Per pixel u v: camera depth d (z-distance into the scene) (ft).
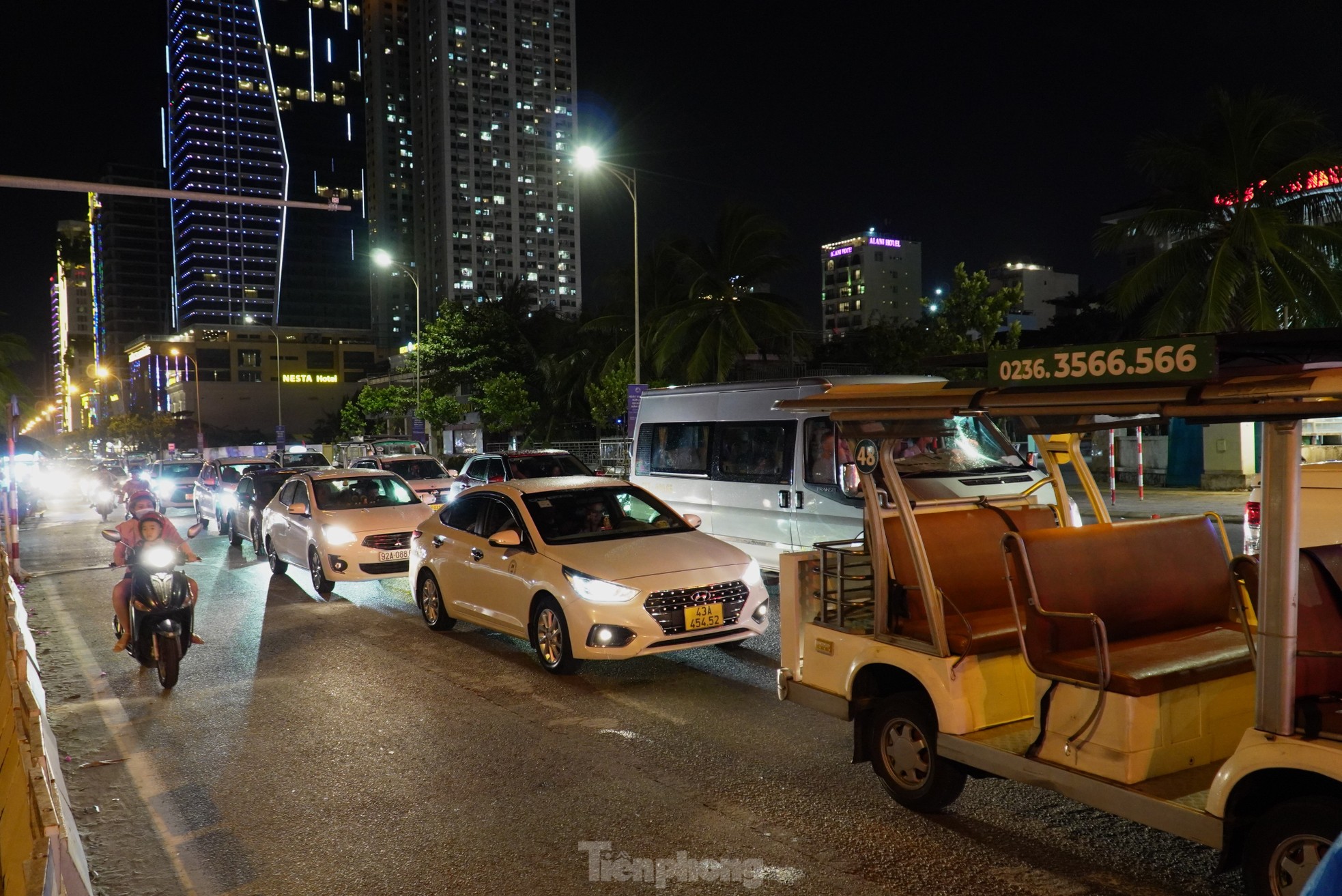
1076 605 13.76
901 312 447.83
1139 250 193.16
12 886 8.54
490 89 599.98
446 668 26.58
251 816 16.69
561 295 620.49
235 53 595.06
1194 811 11.54
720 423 37.11
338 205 38.86
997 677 14.99
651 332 112.78
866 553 17.10
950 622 15.70
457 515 30.94
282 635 31.91
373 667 27.04
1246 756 10.96
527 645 29.17
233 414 480.64
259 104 598.75
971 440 31.76
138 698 24.77
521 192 607.78
